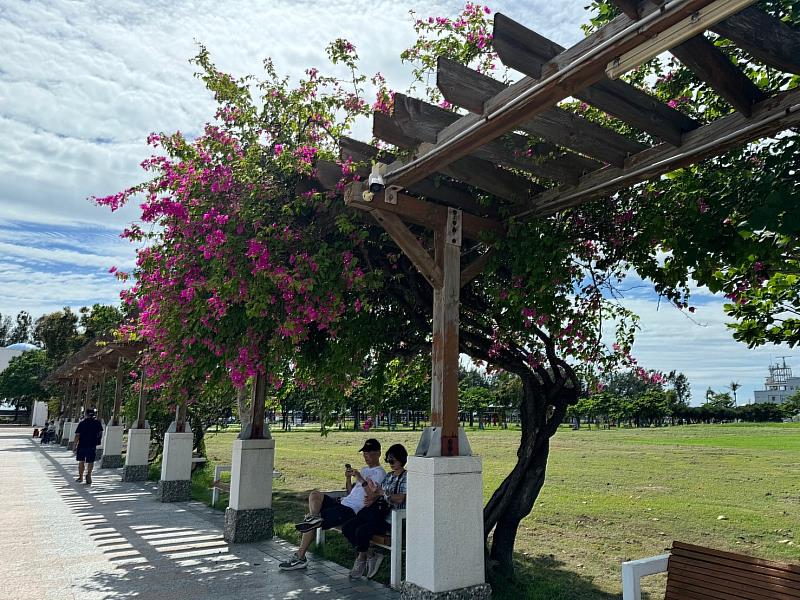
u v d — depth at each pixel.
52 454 22.59
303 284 5.23
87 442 13.84
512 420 70.56
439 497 4.26
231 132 6.38
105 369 19.33
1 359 68.31
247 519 7.47
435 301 4.90
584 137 3.92
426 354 7.70
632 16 2.62
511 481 6.18
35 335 55.84
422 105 3.91
